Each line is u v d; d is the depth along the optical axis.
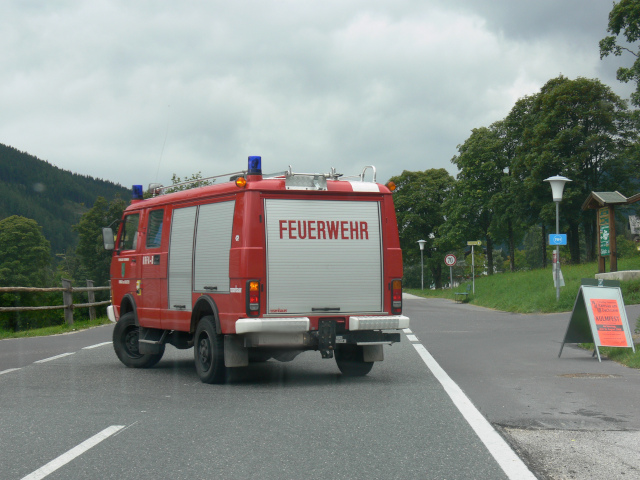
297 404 7.87
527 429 6.49
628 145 48.84
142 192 12.44
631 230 37.56
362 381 9.72
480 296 37.84
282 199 9.53
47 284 91.38
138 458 5.52
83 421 6.97
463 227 61.19
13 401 8.16
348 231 9.77
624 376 10.02
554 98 50.03
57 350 14.41
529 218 53.38
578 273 33.56
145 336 11.47
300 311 9.46
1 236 90.25
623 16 39.91
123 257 12.17
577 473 5.03
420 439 6.09
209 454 5.62
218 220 9.88
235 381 9.88
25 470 5.21
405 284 105.44
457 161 62.03
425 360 12.09
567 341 12.44
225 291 9.56
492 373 10.42
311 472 5.08
